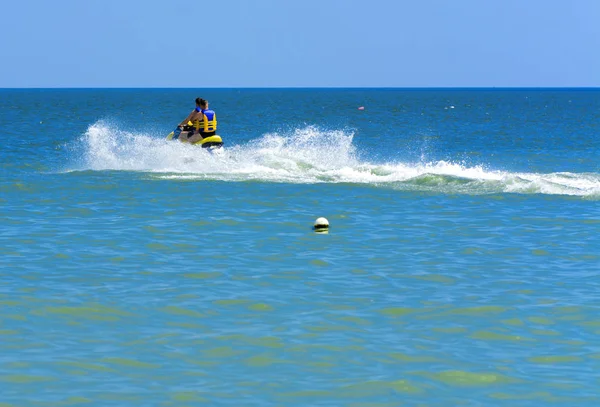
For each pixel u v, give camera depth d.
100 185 50.94
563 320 23.17
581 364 19.80
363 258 30.97
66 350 20.53
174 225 37.41
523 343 21.30
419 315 23.62
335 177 55.25
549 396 17.92
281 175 56.22
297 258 30.84
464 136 114.75
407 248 32.88
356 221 39.03
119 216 39.78
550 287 26.73
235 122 156.12
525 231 36.72
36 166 63.03
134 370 19.25
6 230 35.81
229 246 32.94
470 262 30.44
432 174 54.28
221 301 24.84
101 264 29.45
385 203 44.69
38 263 29.47
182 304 24.48
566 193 48.22
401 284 27.09
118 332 21.95
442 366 19.62
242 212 41.25
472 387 18.41
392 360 20.00
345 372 19.22
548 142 101.50
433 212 41.81
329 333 21.95
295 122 157.00
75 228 36.44
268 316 23.41
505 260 30.88
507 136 114.25
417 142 102.94
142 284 26.73
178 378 18.78
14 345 20.83
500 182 52.00
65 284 26.59
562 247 33.25
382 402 17.55
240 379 18.75
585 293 25.92
